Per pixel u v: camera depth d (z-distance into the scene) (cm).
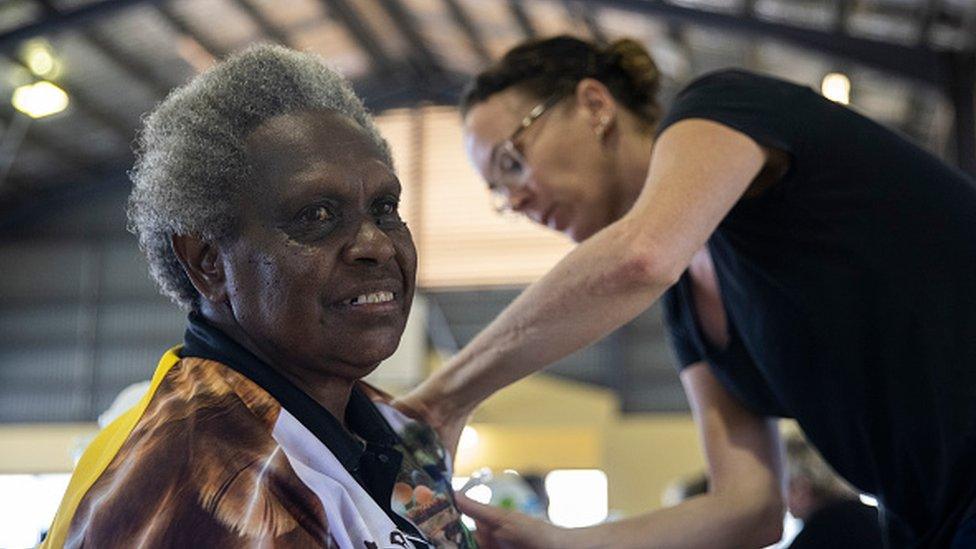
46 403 1557
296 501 117
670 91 1235
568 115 197
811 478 324
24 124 1402
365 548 120
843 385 169
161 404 124
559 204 199
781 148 164
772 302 171
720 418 200
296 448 122
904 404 164
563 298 157
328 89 130
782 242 168
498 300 1540
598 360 1521
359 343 125
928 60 1026
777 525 195
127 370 1554
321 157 125
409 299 130
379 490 132
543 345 160
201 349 129
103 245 1574
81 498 119
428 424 155
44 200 1569
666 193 158
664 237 154
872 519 272
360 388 148
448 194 1549
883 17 1008
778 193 167
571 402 1499
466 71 1510
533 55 200
